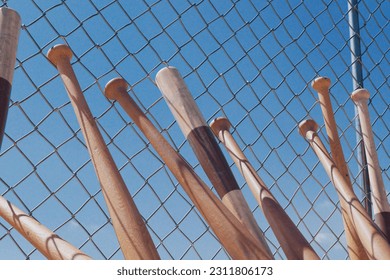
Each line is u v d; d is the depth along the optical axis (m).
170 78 1.33
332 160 1.49
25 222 1.03
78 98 1.21
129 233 0.98
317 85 1.71
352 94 1.74
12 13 0.99
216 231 1.06
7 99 0.90
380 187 1.52
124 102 1.33
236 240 1.04
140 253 0.96
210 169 1.23
